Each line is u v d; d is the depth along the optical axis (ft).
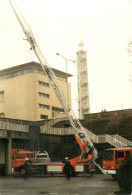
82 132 98.58
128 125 139.95
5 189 56.29
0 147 113.09
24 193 50.31
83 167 88.74
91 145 94.22
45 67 102.32
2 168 111.34
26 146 123.95
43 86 218.79
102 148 127.24
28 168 91.97
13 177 91.71
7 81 216.74
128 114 142.10
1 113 213.25
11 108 209.87
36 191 52.80
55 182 69.41
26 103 209.15
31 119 206.49
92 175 91.97
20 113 208.95
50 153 132.77
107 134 132.36
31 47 101.50
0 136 110.52
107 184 63.31
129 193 43.88
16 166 94.53
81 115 257.75
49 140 136.67
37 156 96.53
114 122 144.97
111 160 77.66
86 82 261.24
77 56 267.39
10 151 113.50
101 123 149.18
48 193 49.67
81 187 57.88
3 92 217.77
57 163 91.04
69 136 142.51
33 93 209.87
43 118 214.48
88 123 153.07
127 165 44.86
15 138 119.34
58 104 230.89
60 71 239.71
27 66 216.74
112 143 123.03
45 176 91.50
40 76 216.13
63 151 132.57
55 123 160.45
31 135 125.59
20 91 212.43
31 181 72.95
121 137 129.80
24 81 212.43
